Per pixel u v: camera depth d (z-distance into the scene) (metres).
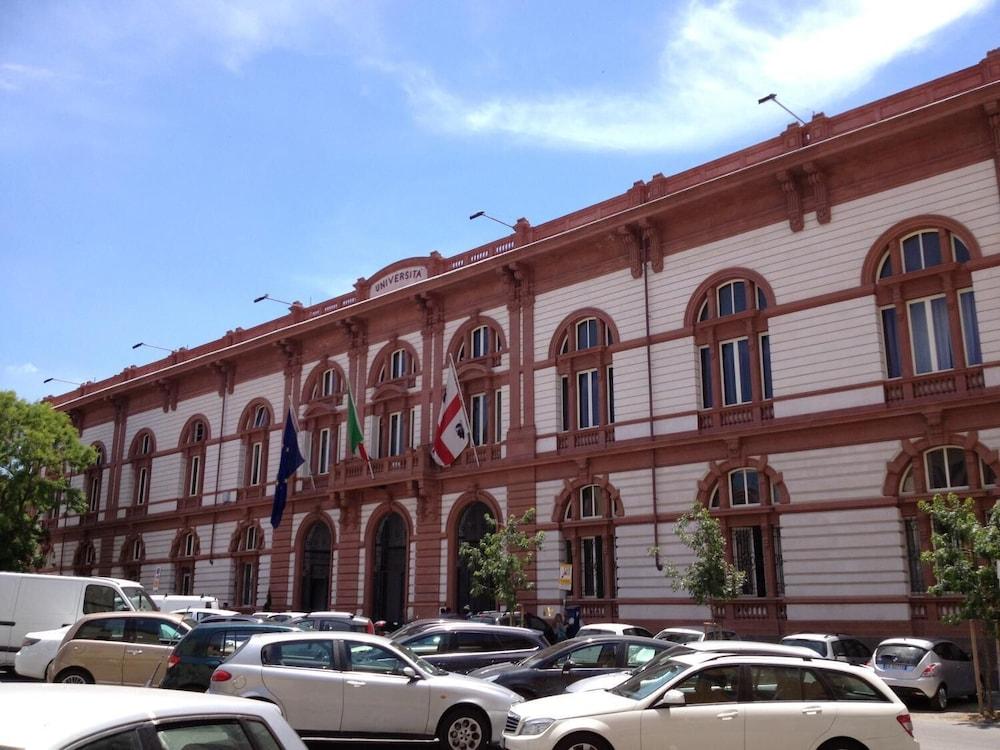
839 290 25.16
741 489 26.56
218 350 46.28
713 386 27.44
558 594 29.70
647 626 27.34
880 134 24.34
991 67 23.36
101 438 54.25
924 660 19.16
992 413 22.12
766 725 10.31
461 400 33.25
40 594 21.86
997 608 17.84
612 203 31.44
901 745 10.32
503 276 33.78
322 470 40.75
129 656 17.36
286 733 5.31
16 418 43.03
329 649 13.34
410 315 37.78
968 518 18.52
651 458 28.39
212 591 43.31
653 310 29.36
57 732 4.14
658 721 10.37
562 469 30.72
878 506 23.48
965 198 23.33
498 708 13.15
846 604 23.50
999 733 15.65
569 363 31.36
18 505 42.97
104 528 51.25
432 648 17.05
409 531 35.16
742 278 27.45
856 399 24.30
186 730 4.77
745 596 25.50
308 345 42.34
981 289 22.66
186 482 47.44
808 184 26.30
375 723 12.89
